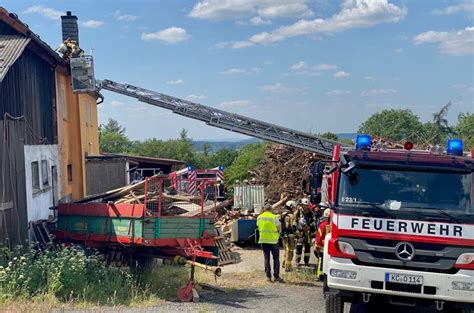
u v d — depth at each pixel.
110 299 9.52
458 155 8.28
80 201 12.50
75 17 24.02
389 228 7.55
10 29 13.01
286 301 10.30
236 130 28.20
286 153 27.47
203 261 11.48
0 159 10.61
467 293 7.27
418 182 7.82
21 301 8.70
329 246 7.78
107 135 96.62
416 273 7.39
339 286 7.65
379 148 8.87
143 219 10.50
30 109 14.09
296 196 25.03
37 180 14.40
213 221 11.26
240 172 51.62
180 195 12.09
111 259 11.98
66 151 18.72
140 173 31.59
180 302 9.97
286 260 14.17
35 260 10.31
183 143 100.31
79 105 19.75
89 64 18.20
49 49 14.59
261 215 12.97
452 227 7.41
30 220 13.27
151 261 12.78
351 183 7.91
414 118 62.75
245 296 10.82
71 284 9.57
